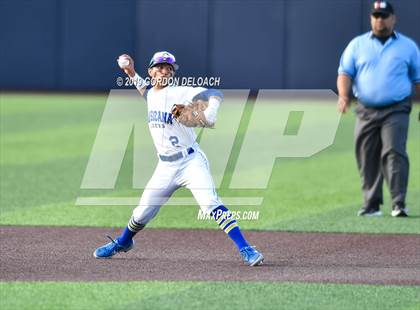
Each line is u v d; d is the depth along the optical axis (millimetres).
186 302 17484
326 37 62375
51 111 56781
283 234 25703
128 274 19922
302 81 63094
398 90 28125
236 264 21266
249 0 62812
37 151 42500
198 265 21078
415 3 59812
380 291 18516
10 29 66062
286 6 62688
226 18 63156
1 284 18828
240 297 17875
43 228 26109
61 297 17812
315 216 28703
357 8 61688
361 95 28438
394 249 23531
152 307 17156
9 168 37812
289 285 18891
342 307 17297
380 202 28906
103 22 64938
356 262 21766
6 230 25688
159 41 63875
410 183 35219
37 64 66250
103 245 23688
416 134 47125
